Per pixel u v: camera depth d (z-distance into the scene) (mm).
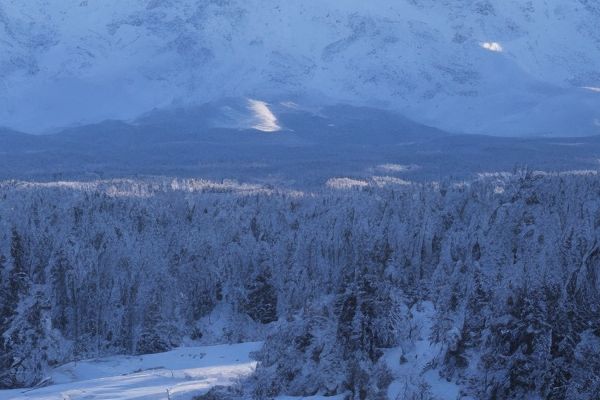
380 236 80438
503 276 52531
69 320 75688
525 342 41719
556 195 82125
